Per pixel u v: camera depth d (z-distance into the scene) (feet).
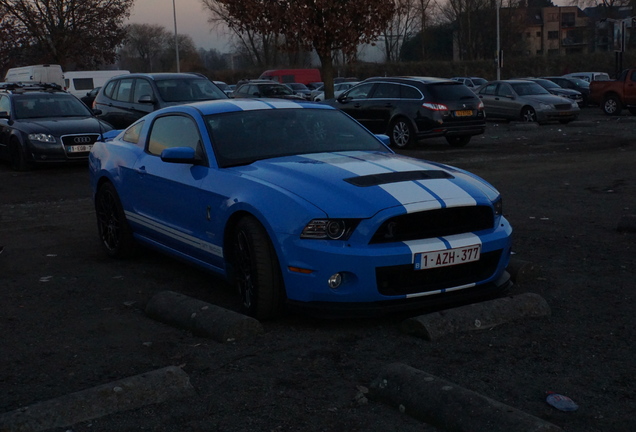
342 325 15.30
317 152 18.04
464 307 15.05
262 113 19.19
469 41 234.38
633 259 20.21
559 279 18.43
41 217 29.43
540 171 39.83
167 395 11.75
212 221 16.78
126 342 14.66
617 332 14.51
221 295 17.99
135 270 20.67
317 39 63.16
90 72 112.68
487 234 15.49
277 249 14.79
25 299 17.94
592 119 83.20
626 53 197.47
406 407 11.12
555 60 200.34
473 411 10.40
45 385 12.58
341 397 11.76
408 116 54.29
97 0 132.57
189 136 18.80
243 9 64.90
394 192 14.89
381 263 14.17
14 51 131.34
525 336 14.34
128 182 20.63
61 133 43.68
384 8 62.64
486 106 81.41
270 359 13.48
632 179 35.94
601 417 10.87
